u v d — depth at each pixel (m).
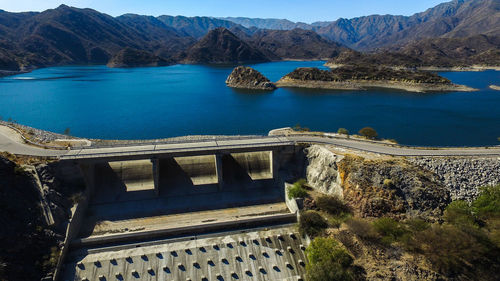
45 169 63.38
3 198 53.72
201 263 54.00
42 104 175.88
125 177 73.81
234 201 71.50
